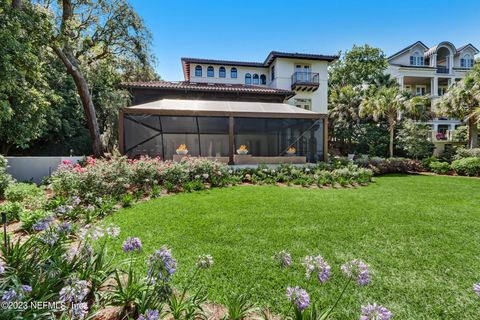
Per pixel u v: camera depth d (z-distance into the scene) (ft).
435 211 22.67
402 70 98.48
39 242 10.03
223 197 27.04
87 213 17.98
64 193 24.22
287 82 79.71
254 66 83.92
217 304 9.43
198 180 33.04
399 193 31.48
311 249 14.34
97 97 64.13
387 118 72.84
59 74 57.06
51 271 8.31
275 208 22.85
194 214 20.59
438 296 10.08
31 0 41.81
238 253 13.65
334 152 86.74
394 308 9.35
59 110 55.83
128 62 62.03
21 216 16.66
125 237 15.55
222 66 82.74
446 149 82.53
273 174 40.09
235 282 10.84
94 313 7.46
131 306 8.46
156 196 26.99
